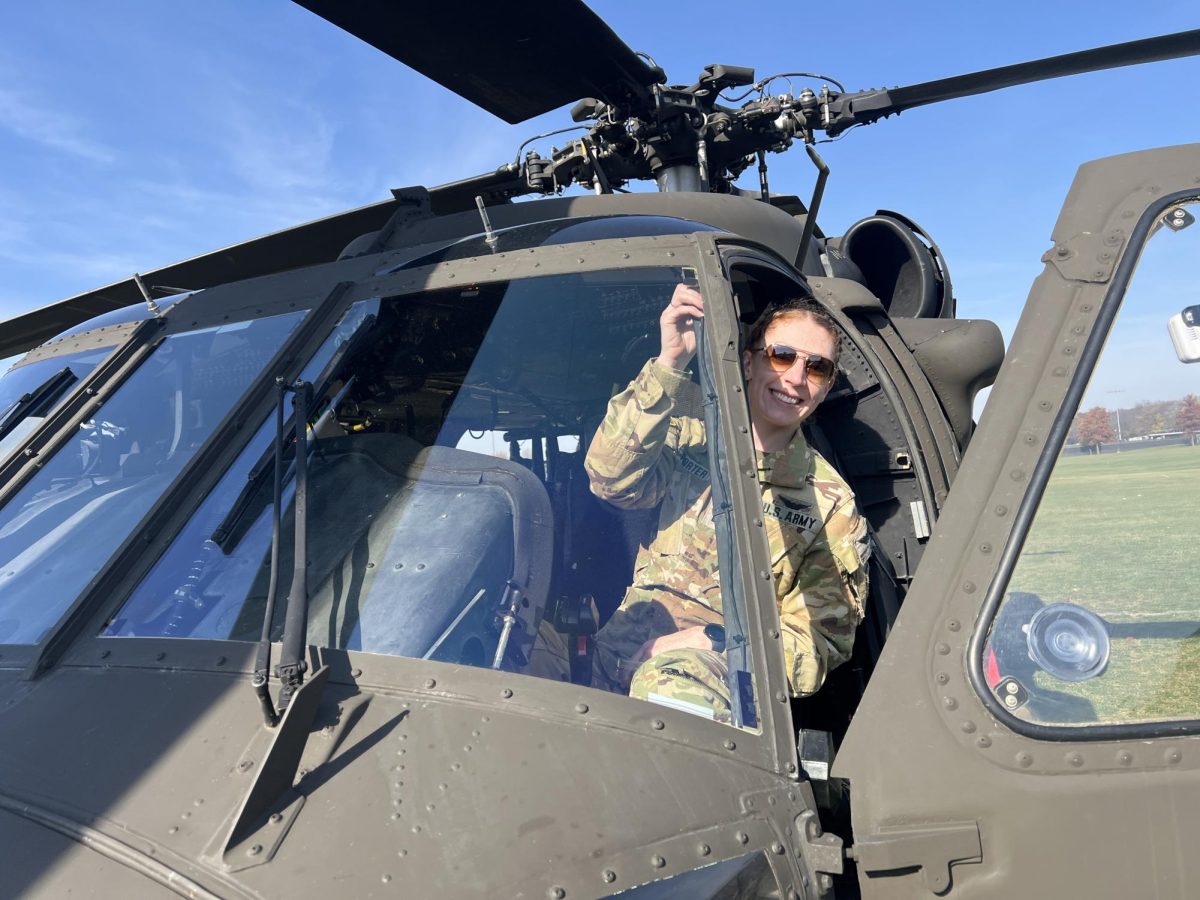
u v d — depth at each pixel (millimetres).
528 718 1459
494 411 2291
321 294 2369
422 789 1335
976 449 1703
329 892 1190
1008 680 1554
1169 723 1541
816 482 2252
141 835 1291
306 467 1838
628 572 2096
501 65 2934
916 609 1616
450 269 2246
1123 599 1626
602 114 3668
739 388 1823
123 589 1784
